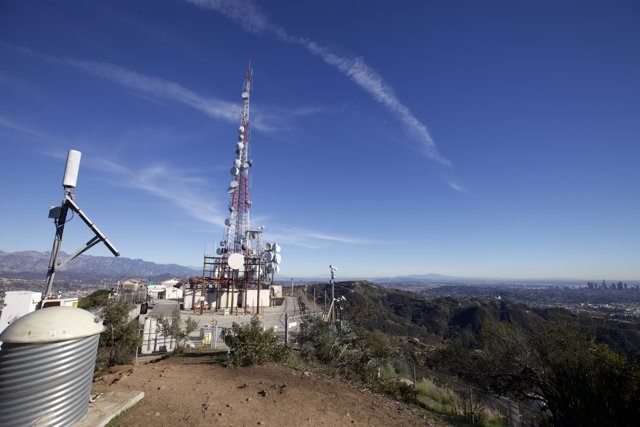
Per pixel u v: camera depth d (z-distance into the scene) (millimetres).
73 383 3578
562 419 6156
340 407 5629
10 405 3195
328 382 7238
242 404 5164
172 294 47969
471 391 9250
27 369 3283
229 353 8398
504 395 10023
